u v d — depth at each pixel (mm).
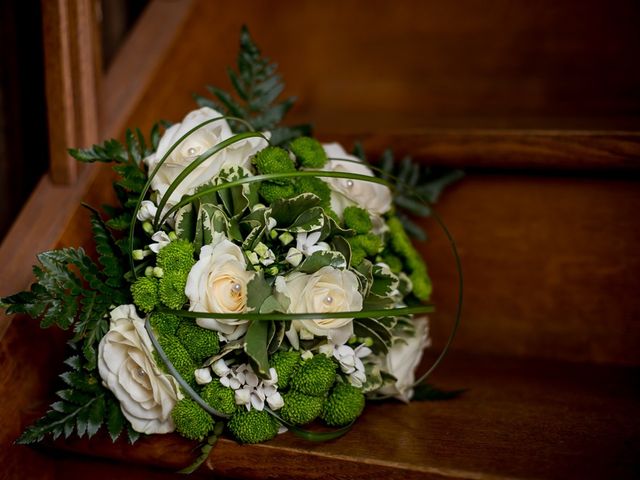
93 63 709
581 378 736
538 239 780
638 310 756
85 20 696
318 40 1044
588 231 764
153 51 789
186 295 577
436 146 782
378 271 638
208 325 577
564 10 941
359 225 642
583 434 612
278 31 1000
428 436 610
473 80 987
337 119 938
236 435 590
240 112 720
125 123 736
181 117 818
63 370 673
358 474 571
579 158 740
